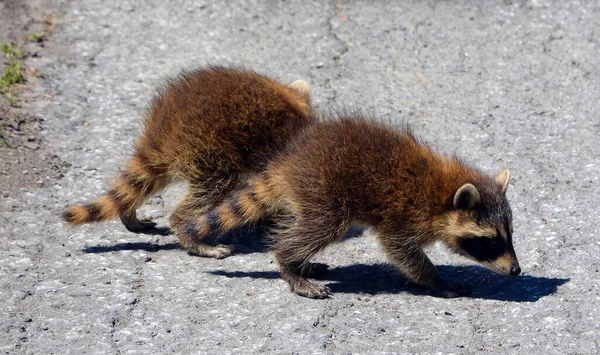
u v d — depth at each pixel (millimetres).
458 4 15352
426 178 8992
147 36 14383
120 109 12531
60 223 10102
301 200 8953
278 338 8102
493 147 11797
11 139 11609
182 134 9789
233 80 10047
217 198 9984
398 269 9094
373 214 9023
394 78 13422
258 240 10156
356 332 8211
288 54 13945
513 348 7977
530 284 9094
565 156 11578
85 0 15281
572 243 9773
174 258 9648
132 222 10102
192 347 7949
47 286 8852
